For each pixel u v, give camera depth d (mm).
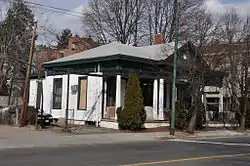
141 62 31859
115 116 30516
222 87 38344
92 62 32281
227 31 45156
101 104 31453
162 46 35688
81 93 33375
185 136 26531
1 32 44531
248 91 35750
